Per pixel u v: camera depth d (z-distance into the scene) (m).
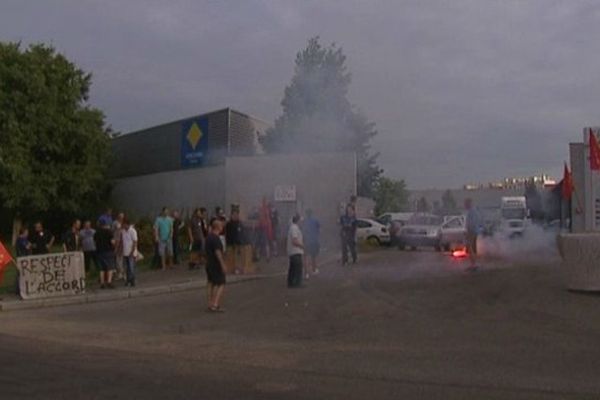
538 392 9.85
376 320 16.12
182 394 9.89
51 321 17.78
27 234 25.31
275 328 15.86
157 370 11.59
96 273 25.45
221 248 18.55
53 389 10.22
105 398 9.70
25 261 21.70
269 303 19.33
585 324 14.46
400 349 13.06
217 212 27.11
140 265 29.25
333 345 13.70
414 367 11.56
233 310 18.61
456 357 12.23
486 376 10.84
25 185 43.72
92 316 18.52
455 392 9.89
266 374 11.23
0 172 43.22
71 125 45.44
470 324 15.14
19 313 19.48
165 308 19.44
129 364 12.12
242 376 11.08
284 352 13.12
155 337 15.12
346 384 10.46
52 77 45.91
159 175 41.75
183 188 39.56
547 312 15.77
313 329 15.52
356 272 25.20
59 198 45.78
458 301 17.95
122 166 46.97
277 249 32.22
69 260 22.02
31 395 9.87
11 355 13.04
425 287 20.58
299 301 19.36
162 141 41.97
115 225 24.14
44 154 45.44
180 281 23.91
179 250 30.12
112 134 48.75
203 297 21.20
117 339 14.94
